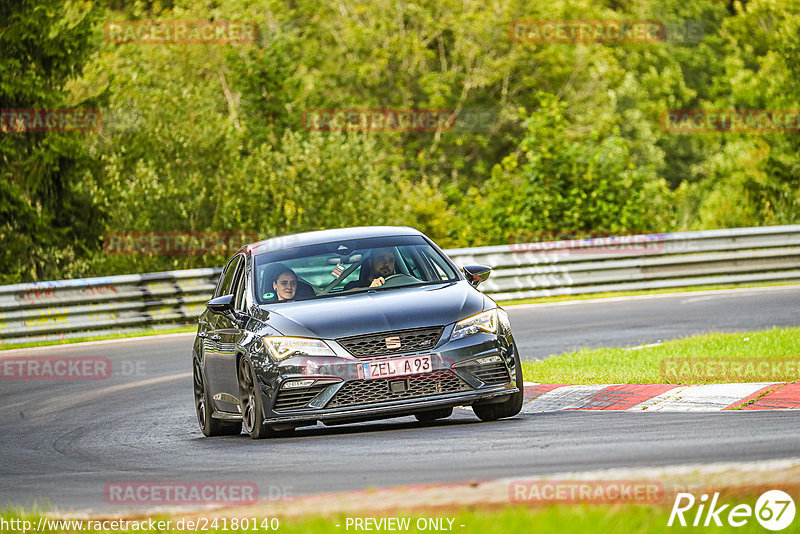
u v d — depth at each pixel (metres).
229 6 183.38
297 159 128.88
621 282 84.06
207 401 36.88
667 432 27.19
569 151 116.56
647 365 41.03
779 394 32.25
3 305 72.06
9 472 31.11
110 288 75.69
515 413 32.88
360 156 135.38
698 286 84.56
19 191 117.25
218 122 129.12
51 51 120.94
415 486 20.47
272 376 31.31
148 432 38.50
